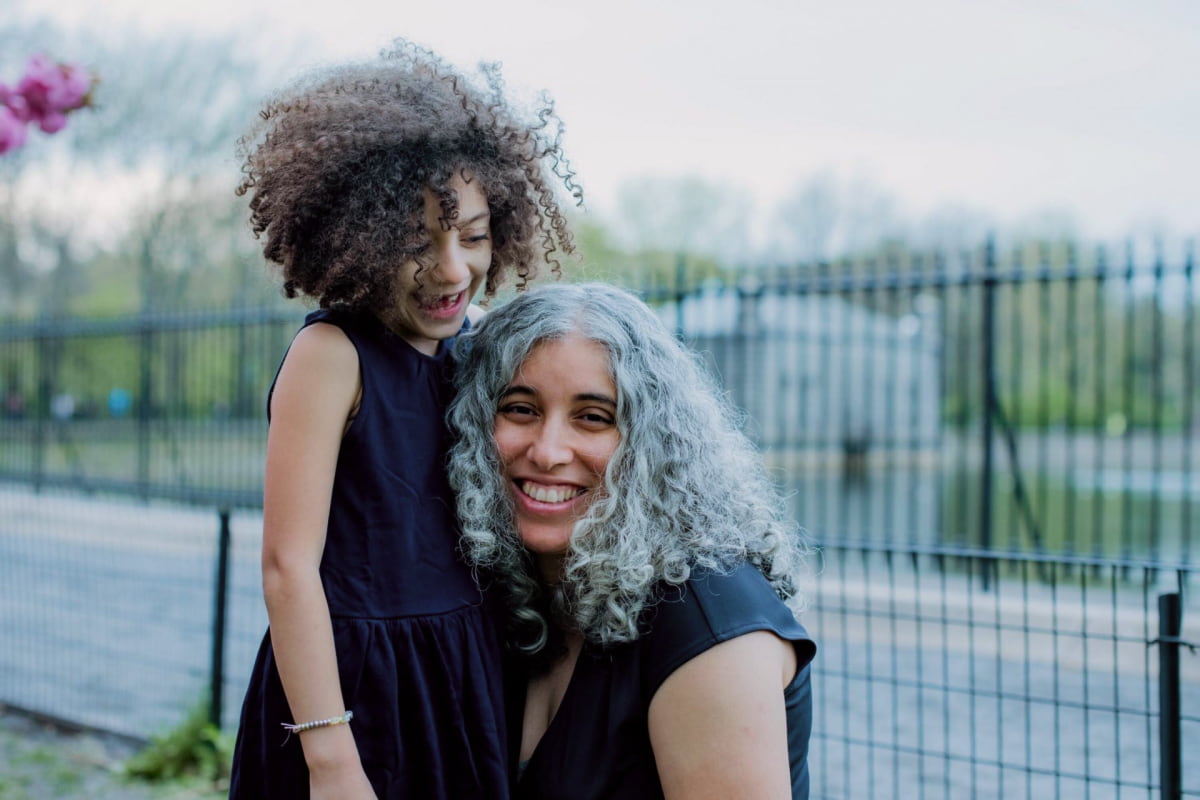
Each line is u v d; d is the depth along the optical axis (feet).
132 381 47.75
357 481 5.40
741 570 5.47
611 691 5.41
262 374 37.01
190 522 25.07
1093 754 13.71
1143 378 75.82
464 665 5.53
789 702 5.44
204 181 67.97
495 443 5.58
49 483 25.85
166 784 13.16
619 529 5.33
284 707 5.49
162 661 17.66
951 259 22.13
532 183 6.10
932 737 14.37
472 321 6.66
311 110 5.48
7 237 70.03
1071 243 21.29
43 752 14.24
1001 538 34.55
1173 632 7.88
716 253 108.58
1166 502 48.11
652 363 5.54
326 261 5.35
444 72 5.85
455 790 5.48
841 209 109.60
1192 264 19.66
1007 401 64.95
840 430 51.39
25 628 19.99
